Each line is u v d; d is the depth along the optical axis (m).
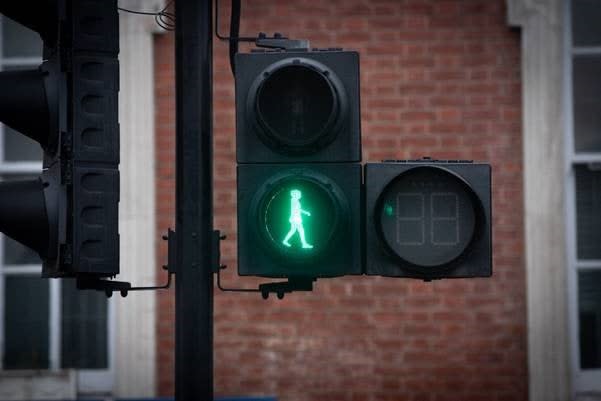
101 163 10.88
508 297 21.03
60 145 10.84
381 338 21.03
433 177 10.67
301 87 10.90
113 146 10.92
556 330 20.91
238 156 10.73
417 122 21.31
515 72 21.34
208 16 11.22
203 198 11.10
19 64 22.47
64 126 10.91
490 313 21.00
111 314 21.86
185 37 11.17
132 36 21.39
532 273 20.92
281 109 10.88
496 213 21.16
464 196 10.65
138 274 21.17
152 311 21.14
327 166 10.73
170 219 21.36
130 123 21.34
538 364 20.86
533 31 21.19
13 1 11.02
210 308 11.12
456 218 10.66
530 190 21.03
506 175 21.20
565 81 21.44
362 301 21.06
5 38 22.47
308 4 21.50
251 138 10.75
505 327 21.00
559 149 21.09
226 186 21.31
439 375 20.97
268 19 21.52
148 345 21.12
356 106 10.77
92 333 21.89
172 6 21.44
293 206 10.66
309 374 21.02
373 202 10.67
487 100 21.31
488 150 21.25
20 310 21.98
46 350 21.92
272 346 21.06
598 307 21.23
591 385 21.11
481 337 20.98
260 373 21.05
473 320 20.98
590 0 21.53
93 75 10.92
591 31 21.53
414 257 10.62
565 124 21.41
